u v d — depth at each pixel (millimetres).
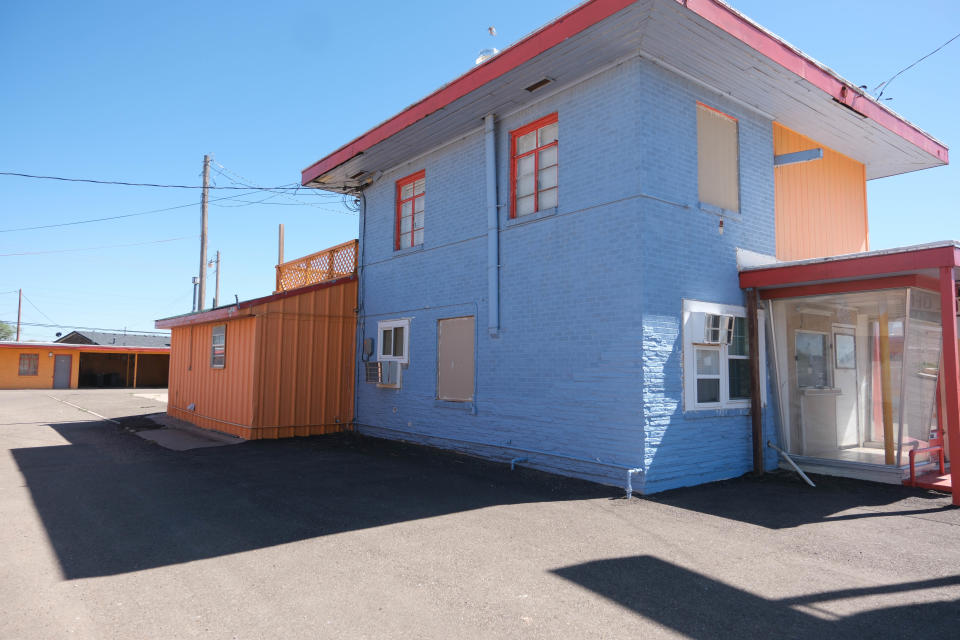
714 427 8273
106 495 7031
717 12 7133
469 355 10422
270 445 11273
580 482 7941
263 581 4340
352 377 13547
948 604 4031
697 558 4941
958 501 6742
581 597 4117
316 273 15344
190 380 15586
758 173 9539
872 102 9836
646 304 7535
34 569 4547
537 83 8719
